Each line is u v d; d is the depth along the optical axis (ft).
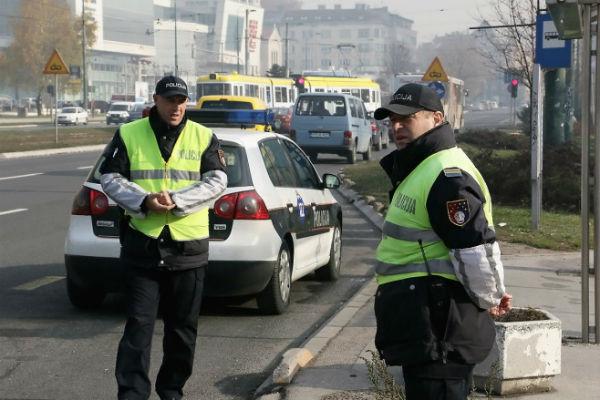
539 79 44.98
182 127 18.89
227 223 27.25
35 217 51.72
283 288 29.30
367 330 26.14
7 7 374.63
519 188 59.31
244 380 22.40
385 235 13.46
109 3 406.00
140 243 18.12
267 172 29.14
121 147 18.75
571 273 35.99
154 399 20.70
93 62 399.24
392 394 18.17
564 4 23.39
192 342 18.99
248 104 94.63
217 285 27.32
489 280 12.64
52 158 109.70
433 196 12.82
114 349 24.85
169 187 18.56
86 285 27.99
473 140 123.44
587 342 24.43
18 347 24.94
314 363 22.63
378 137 133.80
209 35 495.00
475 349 12.96
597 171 23.80
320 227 33.55
